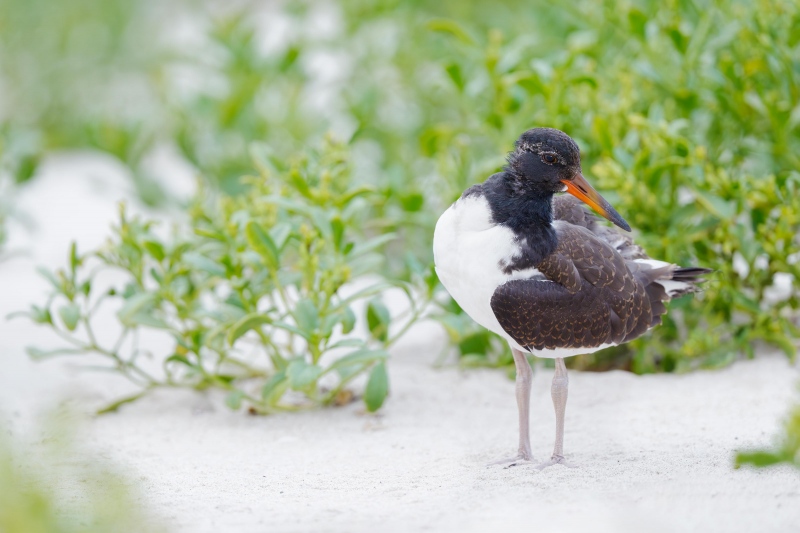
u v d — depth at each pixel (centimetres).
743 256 1207
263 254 1091
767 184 1186
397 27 1880
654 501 794
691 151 1188
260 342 1223
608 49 1509
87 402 1202
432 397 1186
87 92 2530
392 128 1772
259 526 773
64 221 1894
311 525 773
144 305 1162
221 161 1734
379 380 1120
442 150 1486
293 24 2047
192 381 1246
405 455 995
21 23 2578
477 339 1265
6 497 761
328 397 1165
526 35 1689
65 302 1520
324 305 1108
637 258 1012
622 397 1134
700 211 1231
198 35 2484
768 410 1055
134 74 2561
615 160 1240
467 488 866
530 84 1325
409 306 1486
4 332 1408
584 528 748
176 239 1194
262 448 1044
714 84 1295
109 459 981
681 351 1209
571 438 1025
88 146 2262
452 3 2022
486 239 912
